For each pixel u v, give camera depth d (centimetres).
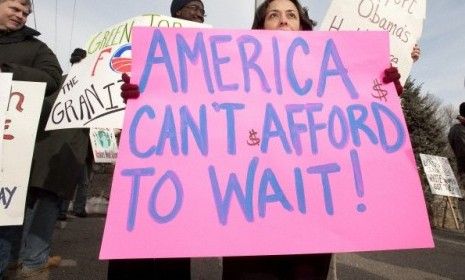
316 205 136
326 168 142
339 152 144
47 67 237
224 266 148
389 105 154
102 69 202
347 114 150
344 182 140
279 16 178
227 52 155
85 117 194
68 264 352
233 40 157
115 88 197
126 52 205
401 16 229
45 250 287
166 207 131
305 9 187
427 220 138
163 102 145
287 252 130
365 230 135
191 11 254
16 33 232
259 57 156
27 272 279
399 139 149
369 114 151
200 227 130
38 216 281
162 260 157
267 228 132
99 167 745
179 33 154
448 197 1038
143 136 140
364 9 226
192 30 155
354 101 153
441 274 407
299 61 157
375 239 134
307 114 149
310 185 139
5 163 184
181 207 132
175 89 148
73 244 443
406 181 143
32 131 190
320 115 149
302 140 145
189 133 142
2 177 182
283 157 142
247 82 152
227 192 135
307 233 133
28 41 237
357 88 155
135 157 136
